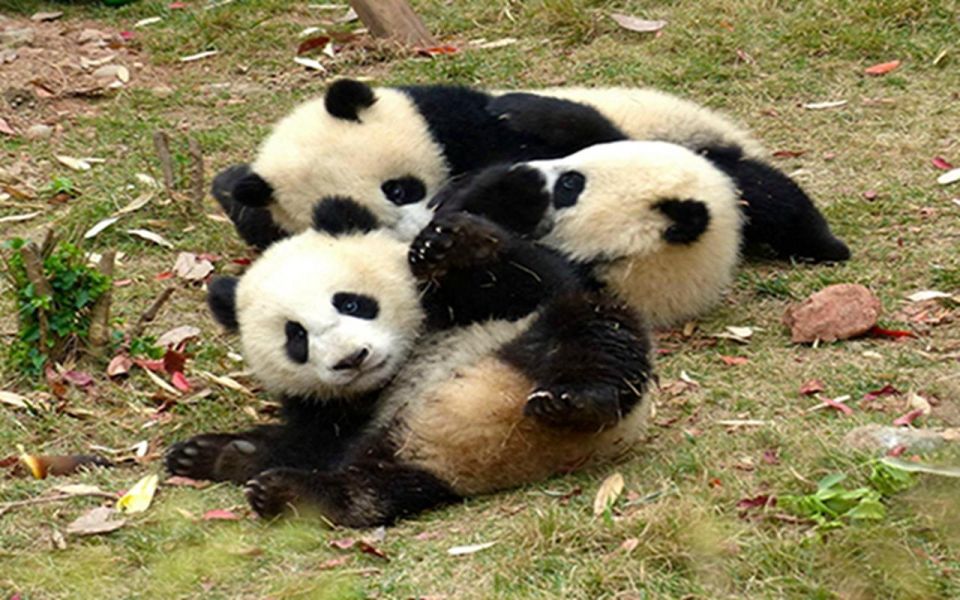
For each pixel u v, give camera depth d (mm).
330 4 22375
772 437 10797
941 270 13789
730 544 9352
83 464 11766
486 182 13656
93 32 21766
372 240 12273
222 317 12195
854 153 16688
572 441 10672
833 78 18516
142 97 19812
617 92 16281
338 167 14500
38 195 17391
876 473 9852
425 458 10680
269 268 12086
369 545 9914
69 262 13375
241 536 10398
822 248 14523
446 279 11547
